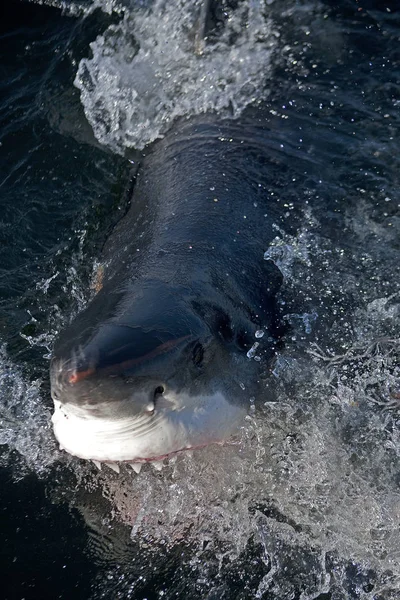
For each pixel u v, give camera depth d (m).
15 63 13.22
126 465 8.12
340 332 8.65
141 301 7.02
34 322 9.71
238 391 7.38
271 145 10.05
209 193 9.00
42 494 8.23
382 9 12.36
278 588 7.43
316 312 8.57
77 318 6.96
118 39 12.62
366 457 8.16
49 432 8.71
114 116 11.53
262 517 7.91
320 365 8.37
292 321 8.31
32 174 11.42
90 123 11.71
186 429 6.62
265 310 8.11
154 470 8.05
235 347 7.53
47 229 10.64
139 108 11.30
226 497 7.99
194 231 8.33
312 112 10.72
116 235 9.57
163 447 6.43
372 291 8.94
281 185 9.50
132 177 10.63
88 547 7.77
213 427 6.97
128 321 6.66
